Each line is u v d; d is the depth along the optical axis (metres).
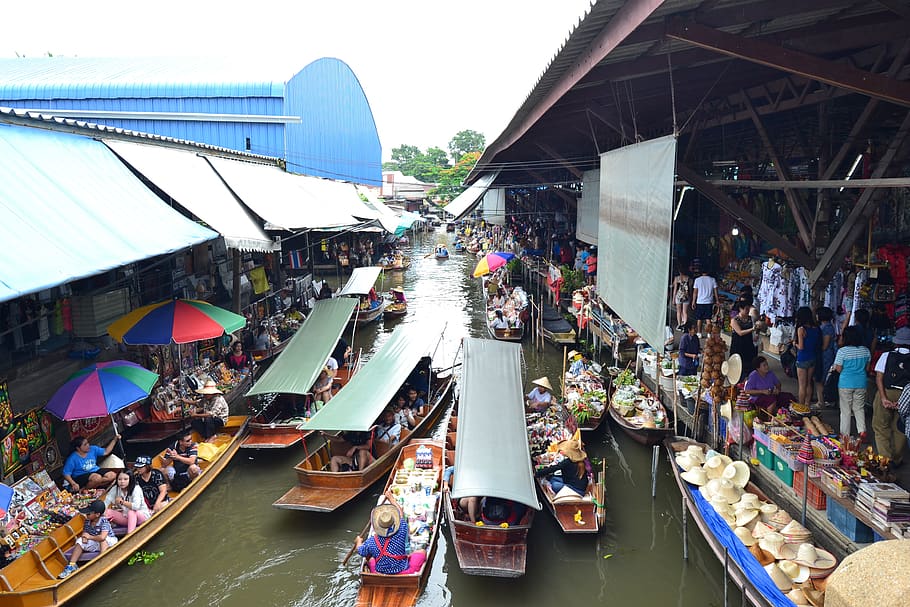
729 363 10.53
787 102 12.06
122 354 13.59
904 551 3.46
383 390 12.91
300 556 9.98
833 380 10.41
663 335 9.23
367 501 11.38
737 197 17.20
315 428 11.29
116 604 8.84
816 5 6.95
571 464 10.80
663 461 12.68
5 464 9.76
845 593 3.40
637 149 11.07
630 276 11.70
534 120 13.56
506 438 10.91
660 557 9.80
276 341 19.86
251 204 17.67
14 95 29.73
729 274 17.39
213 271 18.72
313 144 35.72
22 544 8.73
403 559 8.61
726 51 6.95
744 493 9.20
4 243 8.52
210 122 30.39
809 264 11.91
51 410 10.13
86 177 12.19
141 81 30.05
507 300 25.30
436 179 101.94
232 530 10.62
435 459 12.16
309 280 26.03
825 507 8.49
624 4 6.71
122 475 9.95
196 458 11.78
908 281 10.80
